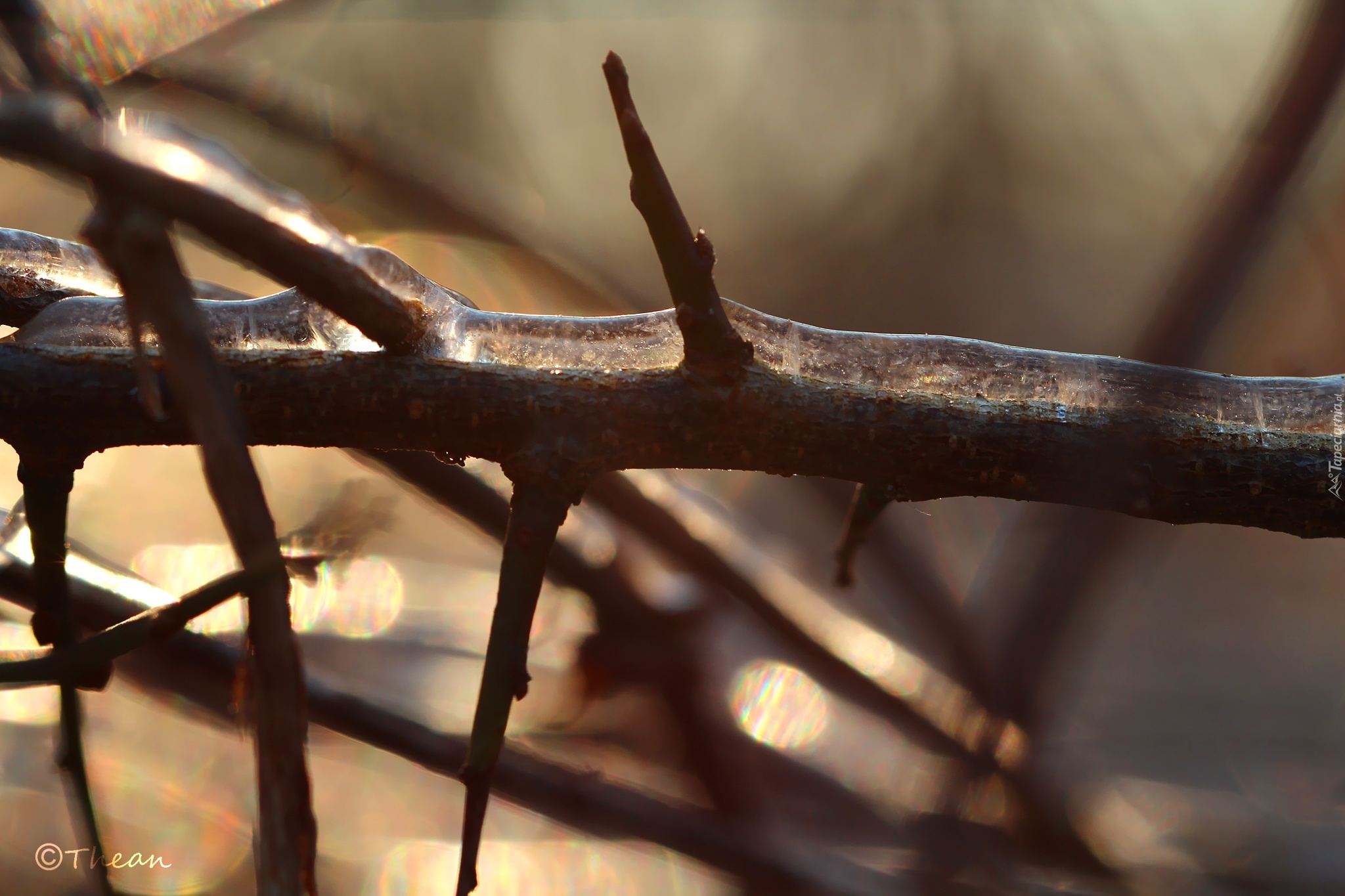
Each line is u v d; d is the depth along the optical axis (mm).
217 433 500
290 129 828
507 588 523
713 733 761
